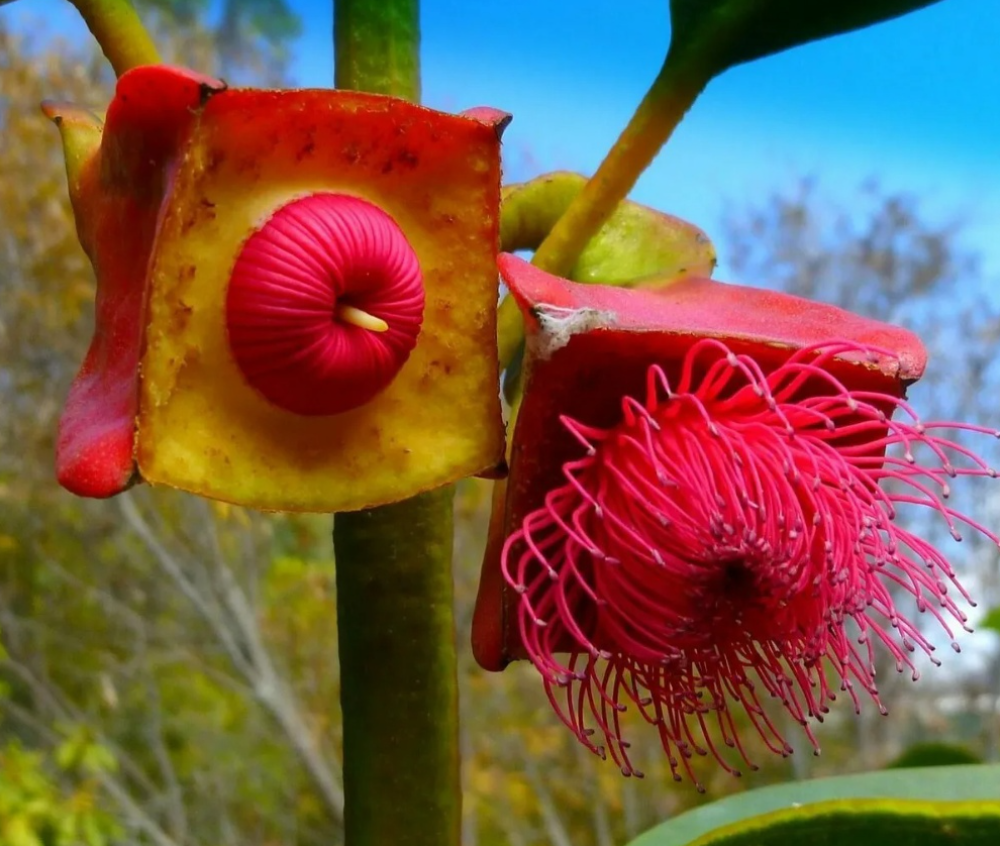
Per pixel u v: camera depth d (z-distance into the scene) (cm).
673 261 13
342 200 10
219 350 9
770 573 11
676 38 12
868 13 12
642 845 12
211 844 63
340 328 9
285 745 68
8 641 67
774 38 12
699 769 65
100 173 10
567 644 11
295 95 9
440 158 10
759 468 11
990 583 66
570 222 12
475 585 65
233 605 65
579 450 11
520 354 12
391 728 11
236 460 9
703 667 11
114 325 10
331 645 69
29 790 52
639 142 12
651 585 11
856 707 11
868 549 12
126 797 60
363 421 10
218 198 9
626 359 10
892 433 11
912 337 12
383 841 11
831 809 10
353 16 12
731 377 11
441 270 10
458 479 10
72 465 9
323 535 73
